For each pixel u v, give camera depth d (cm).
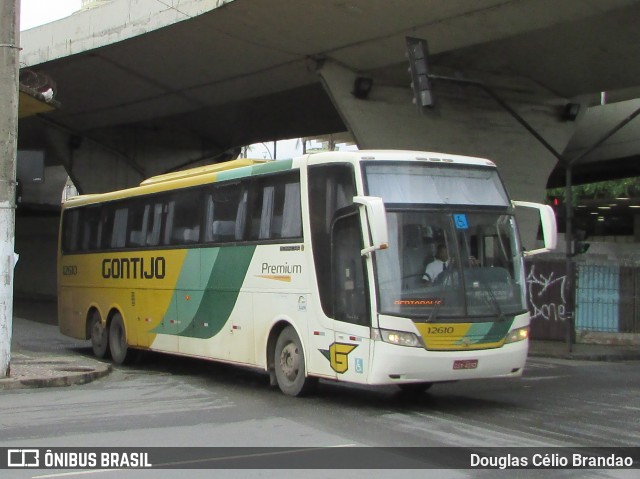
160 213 1516
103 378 1413
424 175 1060
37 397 1182
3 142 1245
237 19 2136
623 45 2134
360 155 1042
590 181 4212
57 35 2611
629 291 2178
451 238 1038
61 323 1906
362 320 1007
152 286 1518
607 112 3069
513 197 2533
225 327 1291
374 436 877
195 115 3384
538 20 1884
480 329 1015
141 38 2377
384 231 950
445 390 1273
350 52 2252
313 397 1161
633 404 1135
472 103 2481
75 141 3622
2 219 1255
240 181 1278
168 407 1088
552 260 2267
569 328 1992
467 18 1923
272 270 1181
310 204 1110
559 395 1226
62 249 1922
